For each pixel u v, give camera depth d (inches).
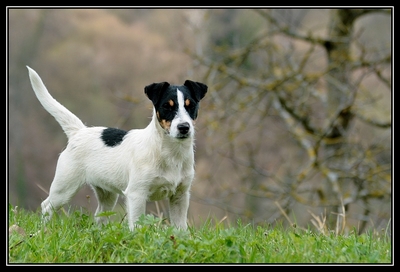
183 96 255.1
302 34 515.5
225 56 515.5
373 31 756.0
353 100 446.0
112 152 280.5
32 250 207.6
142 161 261.1
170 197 272.4
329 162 517.3
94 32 942.4
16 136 946.7
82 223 243.4
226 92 585.6
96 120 892.0
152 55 869.2
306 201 434.6
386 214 429.4
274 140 706.8
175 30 797.2
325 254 209.2
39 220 261.4
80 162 289.4
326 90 530.9
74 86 920.9
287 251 209.8
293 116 519.2
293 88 482.9
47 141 965.2
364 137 625.3
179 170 263.1
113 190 284.4
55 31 984.9
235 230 232.4
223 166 783.7
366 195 448.5
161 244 201.0
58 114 297.7
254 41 515.5
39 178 943.7
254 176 640.4
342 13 538.9
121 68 882.1
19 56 965.8
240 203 803.4
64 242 213.6
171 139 256.8
